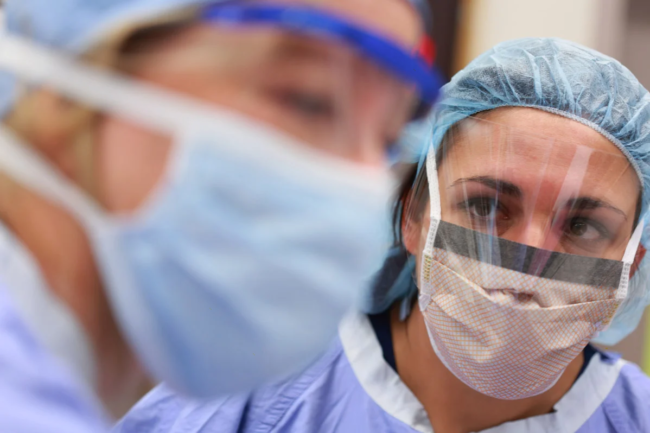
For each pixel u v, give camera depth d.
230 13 0.41
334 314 0.53
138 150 0.41
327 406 1.00
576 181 0.87
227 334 0.48
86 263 0.42
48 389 0.38
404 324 1.08
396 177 1.01
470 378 0.91
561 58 0.95
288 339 0.51
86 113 0.40
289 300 0.50
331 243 0.49
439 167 0.96
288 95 0.44
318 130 0.46
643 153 0.91
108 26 0.40
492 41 2.08
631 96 0.93
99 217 0.41
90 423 0.40
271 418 0.99
